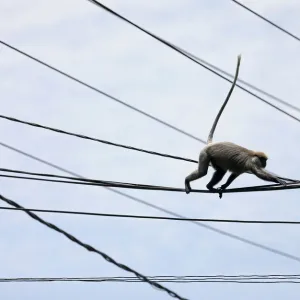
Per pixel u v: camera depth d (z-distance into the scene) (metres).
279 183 45.28
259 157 46.00
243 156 45.88
